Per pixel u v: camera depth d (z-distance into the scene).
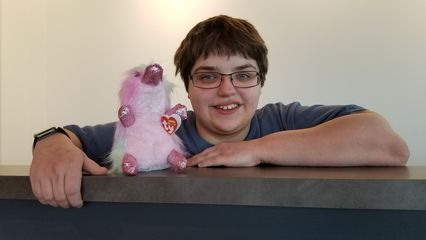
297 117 0.99
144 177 0.50
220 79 0.89
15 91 2.20
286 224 0.55
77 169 0.53
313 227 0.55
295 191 0.47
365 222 0.53
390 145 0.69
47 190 0.53
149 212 0.59
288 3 1.99
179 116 0.58
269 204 0.47
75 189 0.52
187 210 0.58
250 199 0.48
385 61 1.90
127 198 0.51
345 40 1.93
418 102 1.87
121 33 2.22
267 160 0.68
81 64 2.29
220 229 0.57
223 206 0.57
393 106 1.90
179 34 2.14
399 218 0.53
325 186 0.46
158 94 0.57
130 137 0.56
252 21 2.02
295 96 2.01
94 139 0.78
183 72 0.95
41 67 2.32
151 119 0.57
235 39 0.87
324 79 1.97
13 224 0.64
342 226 0.54
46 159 0.55
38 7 2.29
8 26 2.15
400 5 1.86
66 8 2.28
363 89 1.93
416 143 1.89
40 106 2.33
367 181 0.45
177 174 0.53
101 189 0.52
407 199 0.45
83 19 2.27
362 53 1.92
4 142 2.15
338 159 0.67
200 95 0.90
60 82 2.32
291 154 0.68
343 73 1.95
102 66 2.26
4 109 2.15
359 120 0.72
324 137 0.69
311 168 0.63
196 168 0.64
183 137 0.91
